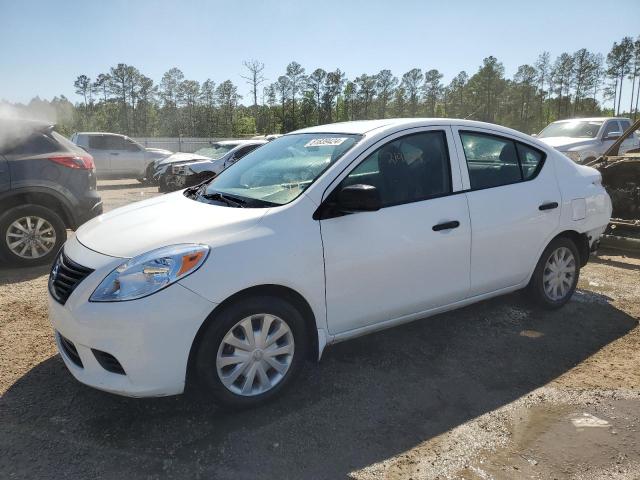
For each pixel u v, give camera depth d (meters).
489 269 3.92
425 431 2.84
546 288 4.46
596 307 4.69
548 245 4.36
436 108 104.81
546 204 4.20
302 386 3.31
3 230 5.85
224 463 2.56
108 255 2.87
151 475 2.48
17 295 5.02
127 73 98.81
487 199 3.84
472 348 3.87
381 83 97.31
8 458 2.59
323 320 3.17
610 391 3.24
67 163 6.16
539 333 4.12
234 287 2.78
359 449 2.68
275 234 2.96
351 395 3.20
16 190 5.86
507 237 3.96
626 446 2.69
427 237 3.50
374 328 3.45
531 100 101.06
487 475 2.47
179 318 2.67
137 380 2.68
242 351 2.91
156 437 2.77
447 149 3.75
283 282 2.94
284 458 2.60
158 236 2.91
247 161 4.11
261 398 3.00
